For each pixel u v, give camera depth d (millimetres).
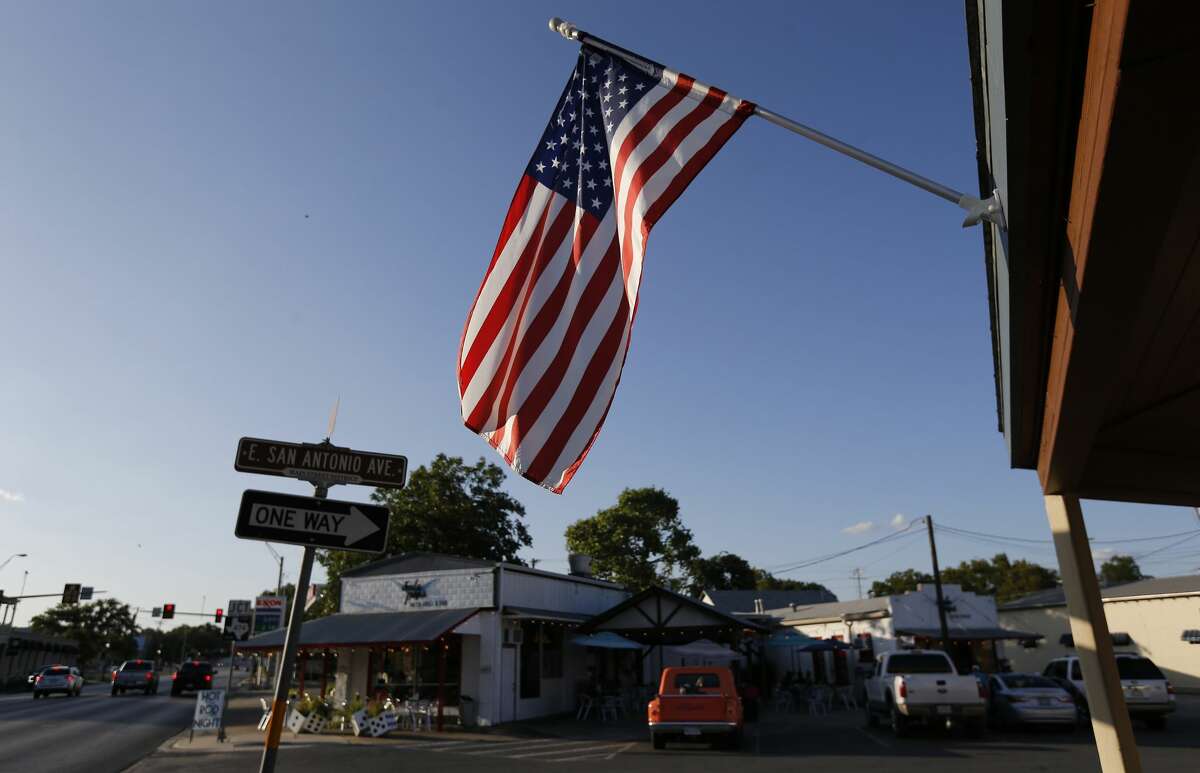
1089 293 3168
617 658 32781
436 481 43469
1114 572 89375
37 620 95250
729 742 17422
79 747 17797
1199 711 23953
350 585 27375
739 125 5629
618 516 52688
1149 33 1883
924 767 13117
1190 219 2979
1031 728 19828
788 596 57281
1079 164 2699
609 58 6492
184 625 161500
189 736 20312
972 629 39625
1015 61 2416
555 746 18031
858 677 32000
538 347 6324
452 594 25297
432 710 23844
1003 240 3697
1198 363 5188
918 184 4199
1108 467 7363
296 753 16875
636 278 5754
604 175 6414
